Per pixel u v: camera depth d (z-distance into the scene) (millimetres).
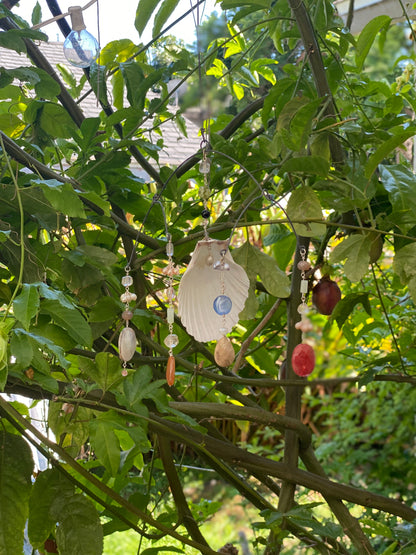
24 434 1066
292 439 1446
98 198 1035
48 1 1401
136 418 1052
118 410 1029
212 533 3350
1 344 833
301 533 1373
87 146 1346
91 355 1262
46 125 1376
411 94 1897
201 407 1269
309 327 1050
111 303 1225
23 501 1041
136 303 1396
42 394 1080
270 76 1961
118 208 1509
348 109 1675
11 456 1065
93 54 1291
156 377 1402
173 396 1436
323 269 1351
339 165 1291
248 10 1451
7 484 1045
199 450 1271
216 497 3877
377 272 2414
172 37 1664
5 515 1024
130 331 1014
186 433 1243
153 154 1432
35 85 1276
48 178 1174
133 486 3408
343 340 5176
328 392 5352
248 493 1331
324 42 1436
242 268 1015
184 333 1627
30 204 1151
